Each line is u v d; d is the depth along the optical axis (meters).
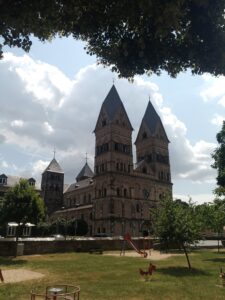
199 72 10.69
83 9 9.74
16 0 8.34
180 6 8.51
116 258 40.12
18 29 9.07
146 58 10.54
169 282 22.02
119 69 11.17
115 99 103.56
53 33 10.48
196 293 18.47
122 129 100.94
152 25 9.77
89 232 102.81
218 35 9.70
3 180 104.06
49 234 94.69
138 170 101.44
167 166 111.25
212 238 85.88
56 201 137.88
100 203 94.38
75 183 140.75
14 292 18.12
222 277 22.50
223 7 9.09
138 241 59.66
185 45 10.22
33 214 41.19
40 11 8.79
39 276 24.48
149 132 112.75
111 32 10.55
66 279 23.12
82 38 11.00
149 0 8.23
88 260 37.19
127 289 19.44
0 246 42.09
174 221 30.50
